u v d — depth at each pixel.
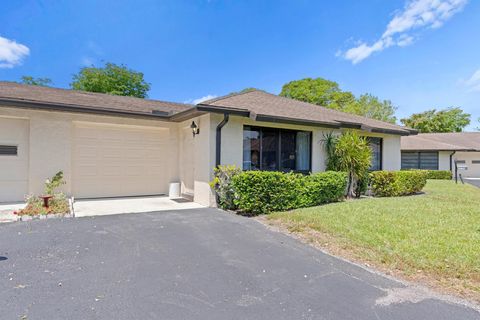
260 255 4.43
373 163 13.05
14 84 10.73
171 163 10.55
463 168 21.78
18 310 2.75
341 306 2.97
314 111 11.77
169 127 10.51
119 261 4.04
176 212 7.42
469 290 3.33
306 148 10.62
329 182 8.78
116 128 9.84
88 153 9.38
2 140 8.11
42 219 6.28
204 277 3.61
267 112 8.79
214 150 8.35
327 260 4.27
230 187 7.95
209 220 6.59
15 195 8.23
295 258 4.33
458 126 38.75
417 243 4.85
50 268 3.74
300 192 8.02
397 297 3.17
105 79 27.36
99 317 2.67
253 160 9.38
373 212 7.20
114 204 8.52
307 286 3.42
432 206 8.18
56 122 8.58
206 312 2.81
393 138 13.73
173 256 4.29
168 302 2.98
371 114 36.31
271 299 3.10
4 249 4.38
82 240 4.88
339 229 5.65
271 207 7.44
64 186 8.67
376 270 3.93
